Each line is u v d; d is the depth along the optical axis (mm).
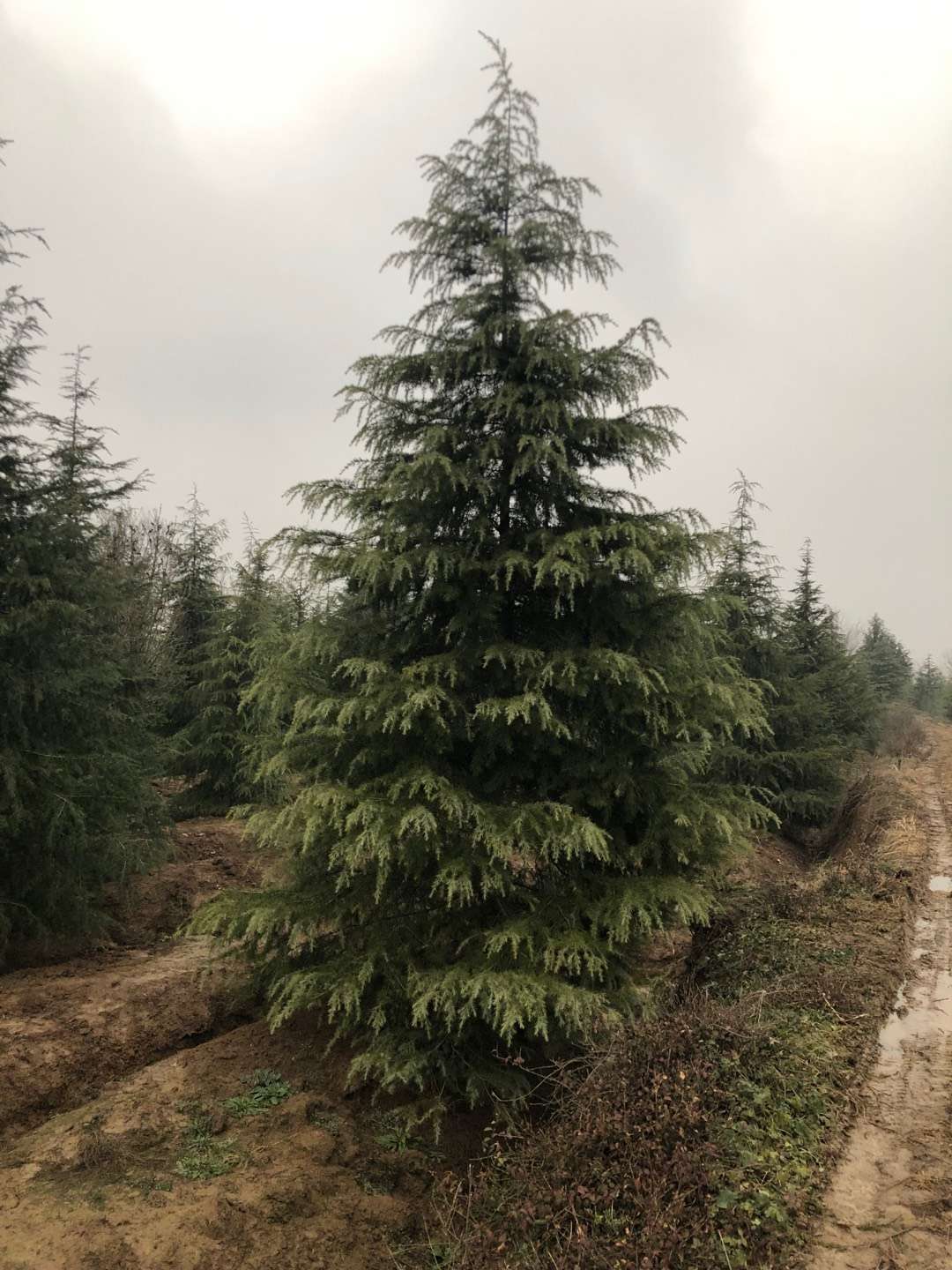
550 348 6168
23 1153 5297
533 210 6562
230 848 14148
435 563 5777
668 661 6449
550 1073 6145
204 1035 7688
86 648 9281
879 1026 6492
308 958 6680
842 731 20781
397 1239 4801
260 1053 6711
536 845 5750
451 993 5301
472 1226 4559
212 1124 5586
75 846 8914
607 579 6023
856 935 8516
